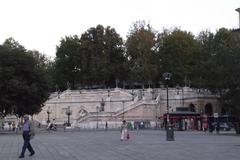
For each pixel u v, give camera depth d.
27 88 70.69
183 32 121.44
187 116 86.12
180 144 38.66
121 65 123.88
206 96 102.88
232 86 63.75
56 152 30.81
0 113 75.00
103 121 104.69
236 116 64.62
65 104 122.50
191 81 114.50
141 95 113.12
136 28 123.88
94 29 128.12
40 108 77.12
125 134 47.62
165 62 118.38
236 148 32.97
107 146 37.12
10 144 39.84
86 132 77.19
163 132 73.75
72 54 132.62
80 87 135.88
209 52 94.56
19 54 73.38
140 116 104.69
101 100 117.94
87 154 29.06
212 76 70.44
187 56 117.75
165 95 109.94
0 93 70.06
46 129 98.00
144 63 119.06
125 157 26.61
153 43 120.94
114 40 125.69
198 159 24.62
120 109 109.62
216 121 78.00
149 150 32.00
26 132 26.84
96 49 126.19
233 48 64.75
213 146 35.50
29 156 27.48
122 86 131.75
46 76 76.62
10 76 70.81
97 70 123.69
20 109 71.56
